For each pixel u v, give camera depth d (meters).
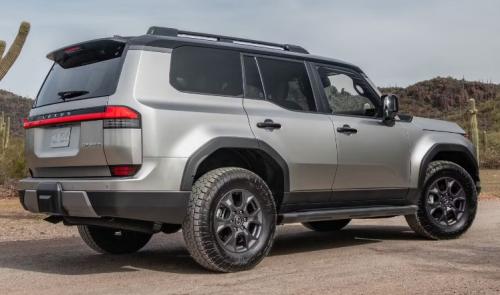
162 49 5.08
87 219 5.13
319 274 4.92
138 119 4.74
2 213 10.28
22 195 5.34
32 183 5.20
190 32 5.46
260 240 5.20
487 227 7.99
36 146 5.36
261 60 5.72
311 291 4.31
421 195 6.71
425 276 4.75
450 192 6.93
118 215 4.69
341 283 4.56
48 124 5.24
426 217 6.70
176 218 4.86
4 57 12.19
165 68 5.04
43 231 8.20
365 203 6.31
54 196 4.93
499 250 6.04
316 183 5.80
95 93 4.99
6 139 17.98
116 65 5.02
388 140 6.41
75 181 4.86
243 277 4.85
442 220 6.85
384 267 5.17
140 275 5.05
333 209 5.97
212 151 5.00
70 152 5.00
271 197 5.30
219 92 5.32
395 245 6.52
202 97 5.17
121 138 4.70
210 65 5.34
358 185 6.18
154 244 7.01
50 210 4.99
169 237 7.62
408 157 6.59
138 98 4.81
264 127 5.41
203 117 5.06
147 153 4.73
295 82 5.91
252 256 5.12
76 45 5.28
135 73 4.88
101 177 4.83
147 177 4.71
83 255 6.21
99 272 5.23
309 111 5.90
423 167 6.66
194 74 5.22
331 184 5.94
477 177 7.32
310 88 6.00
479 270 4.97
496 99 65.75
